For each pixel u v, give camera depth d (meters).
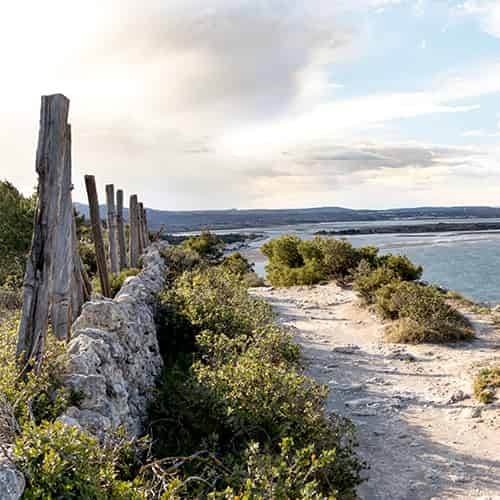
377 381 9.20
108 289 10.87
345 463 5.32
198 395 5.83
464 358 10.37
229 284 12.50
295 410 5.64
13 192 16.97
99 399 4.61
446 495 5.40
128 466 4.17
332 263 22.31
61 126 5.38
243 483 4.17
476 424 7.18
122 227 15.79
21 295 10.58
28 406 3.99
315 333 13.06
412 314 12.59
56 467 3.05
